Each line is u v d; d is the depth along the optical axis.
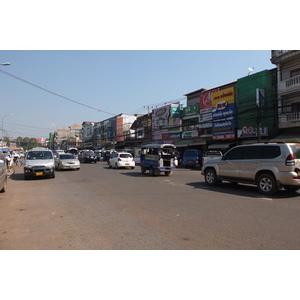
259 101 22.06
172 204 7.65
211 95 27.83
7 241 4.73
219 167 10.61
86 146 74.69
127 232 5.15
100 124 62.97
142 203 7.86
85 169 22.23
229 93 25.39
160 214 6.51
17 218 6.34
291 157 8.25
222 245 4.41
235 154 10.03
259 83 22.77
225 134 25.61
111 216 6.38
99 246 4.43
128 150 41.22
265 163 8.86
